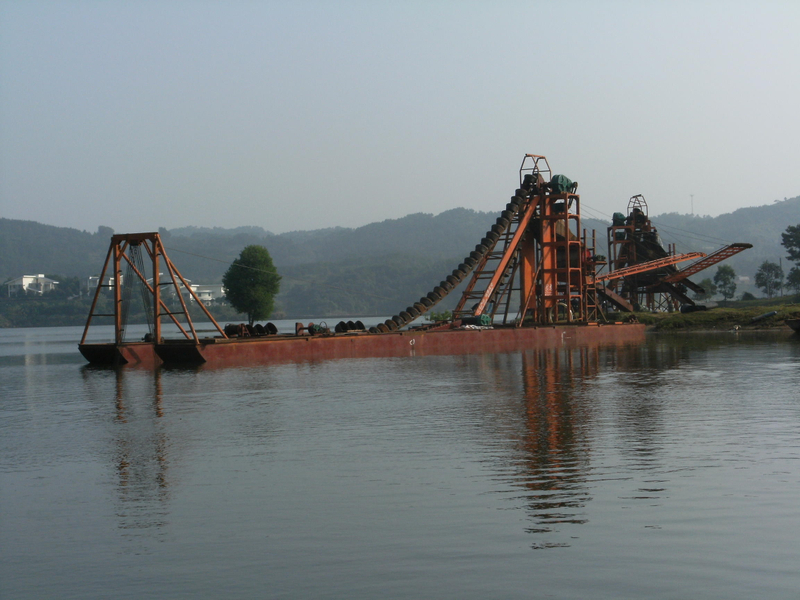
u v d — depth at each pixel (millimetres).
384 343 81000
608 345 92688
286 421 31922
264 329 78188
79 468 23359
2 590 13492
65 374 62125
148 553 15125
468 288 105000
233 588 13273
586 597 12531
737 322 128875
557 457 23047
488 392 41500
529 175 108750
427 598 12617
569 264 107875
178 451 25641
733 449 23922
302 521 16875
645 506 17438
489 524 16266
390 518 16891
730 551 14453
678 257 129750
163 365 65938
